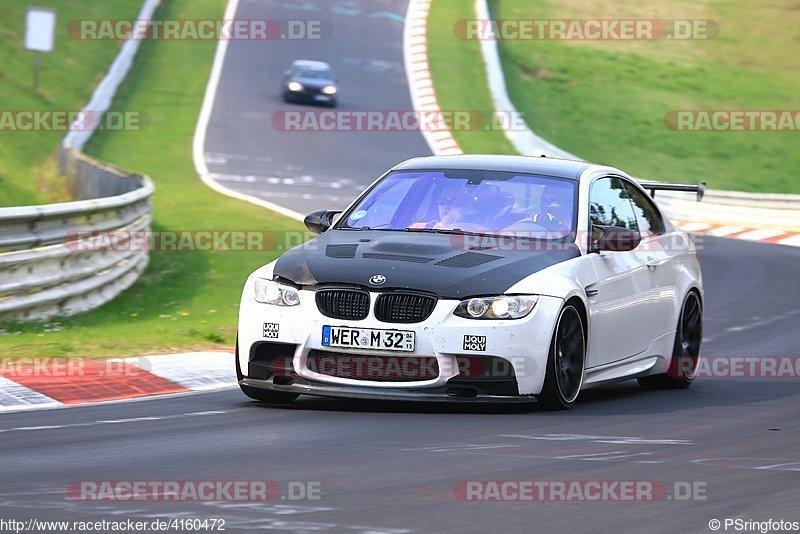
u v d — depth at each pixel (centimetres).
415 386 2425
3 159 8850
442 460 1953
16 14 15562
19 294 3919
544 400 2511
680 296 3095
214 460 1945
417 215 2772
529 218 2734
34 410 2489
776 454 2077
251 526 1489
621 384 3206
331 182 10475
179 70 15450
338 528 1484
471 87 15700
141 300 4753
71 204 4341
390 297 2455
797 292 5472
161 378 2916
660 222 3164
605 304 2725
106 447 2067
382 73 16175
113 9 17400
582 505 1639
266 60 16388
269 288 2558
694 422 2445
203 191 9175
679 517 1585
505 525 1520
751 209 9950
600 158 13938
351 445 2094
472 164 2912
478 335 2420
